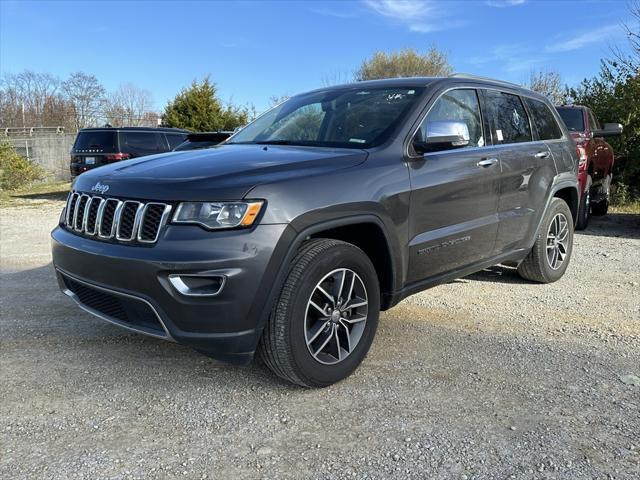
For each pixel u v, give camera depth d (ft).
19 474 7.67
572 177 17.74
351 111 12.94
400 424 9.02
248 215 8.96
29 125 184.03
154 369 11.16
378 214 10.58
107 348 12.22
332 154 10.86
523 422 9.06
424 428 8.90
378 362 11.45
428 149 11.83
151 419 9.21
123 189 9.82
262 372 11.02
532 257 16.87
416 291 12.14
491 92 14.89
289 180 9.54
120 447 8.38
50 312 14.75
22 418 9.20
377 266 11.37
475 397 9.93
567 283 17.80
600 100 41.57
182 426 8.99
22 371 11.03
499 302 15.69
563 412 9.38
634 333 13.16
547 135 17.19
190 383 10.54
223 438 8.64
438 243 12.19
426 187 11.69
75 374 10.91
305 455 8.17
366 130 12.11
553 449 8.29
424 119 12.31
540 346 12.35
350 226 10.53
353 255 10.29
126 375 10.88
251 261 8.87
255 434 8.75
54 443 8.46
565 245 18.06
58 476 7.64
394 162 11.26
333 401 9.82
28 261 21.56
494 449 8.29
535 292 16.71
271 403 9.76
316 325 10.08
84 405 9.68
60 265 10.92
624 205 39.42
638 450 8.26
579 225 28.43
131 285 9.29
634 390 10.19
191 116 92.22
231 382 10.59
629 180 39.88
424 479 7.59
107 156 42.70
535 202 15.81
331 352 10.35
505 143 14.83
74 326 13.64
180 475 7.70
